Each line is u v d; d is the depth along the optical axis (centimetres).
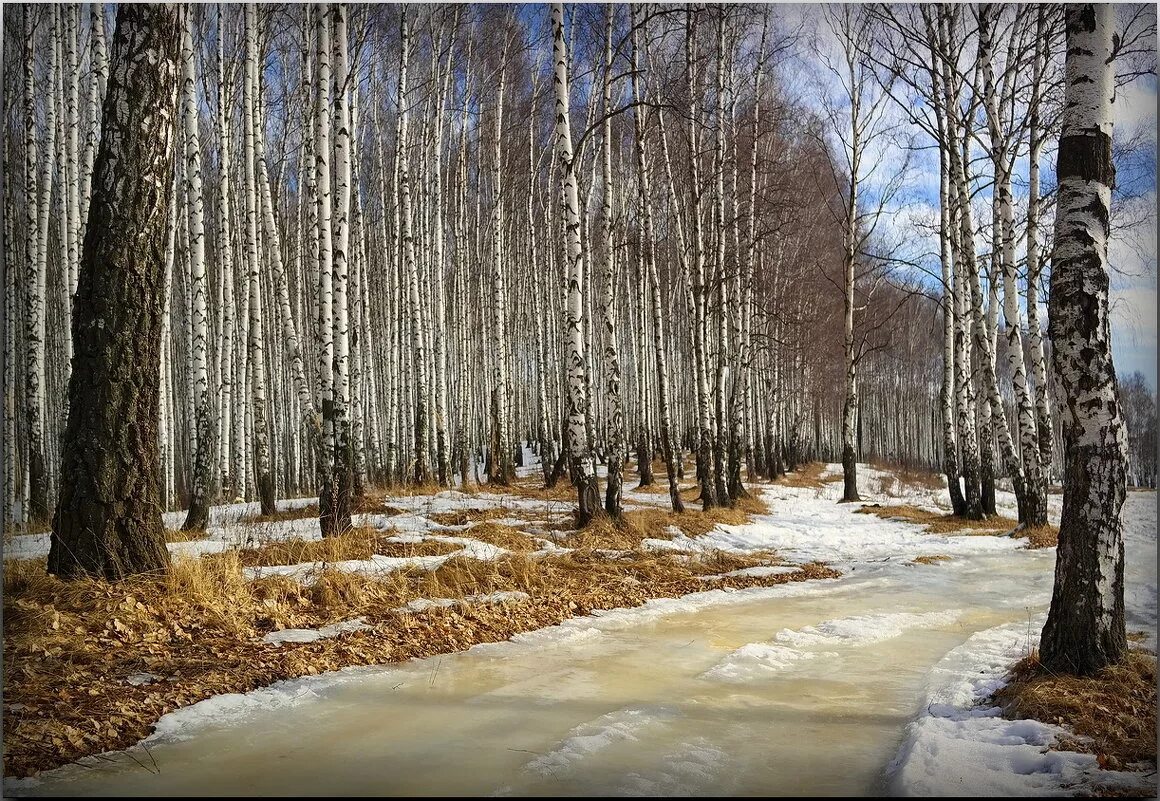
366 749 456
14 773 405
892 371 5459
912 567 1243
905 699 565
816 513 2161
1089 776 377
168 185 745
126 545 705
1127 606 821
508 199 3177
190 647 620
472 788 399
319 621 743
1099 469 528
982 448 1881
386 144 3125
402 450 2634
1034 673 536
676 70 2172
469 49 2689
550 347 3278
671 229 2862
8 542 1004
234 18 2202
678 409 3272
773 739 477
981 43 1574
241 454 2089
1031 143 1573
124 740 461
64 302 1952
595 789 397
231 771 420
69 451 700
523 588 945
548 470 2348
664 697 568
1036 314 1605
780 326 3547
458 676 625
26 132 1456
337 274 1193
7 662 533
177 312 2872
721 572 1174
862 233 3606
